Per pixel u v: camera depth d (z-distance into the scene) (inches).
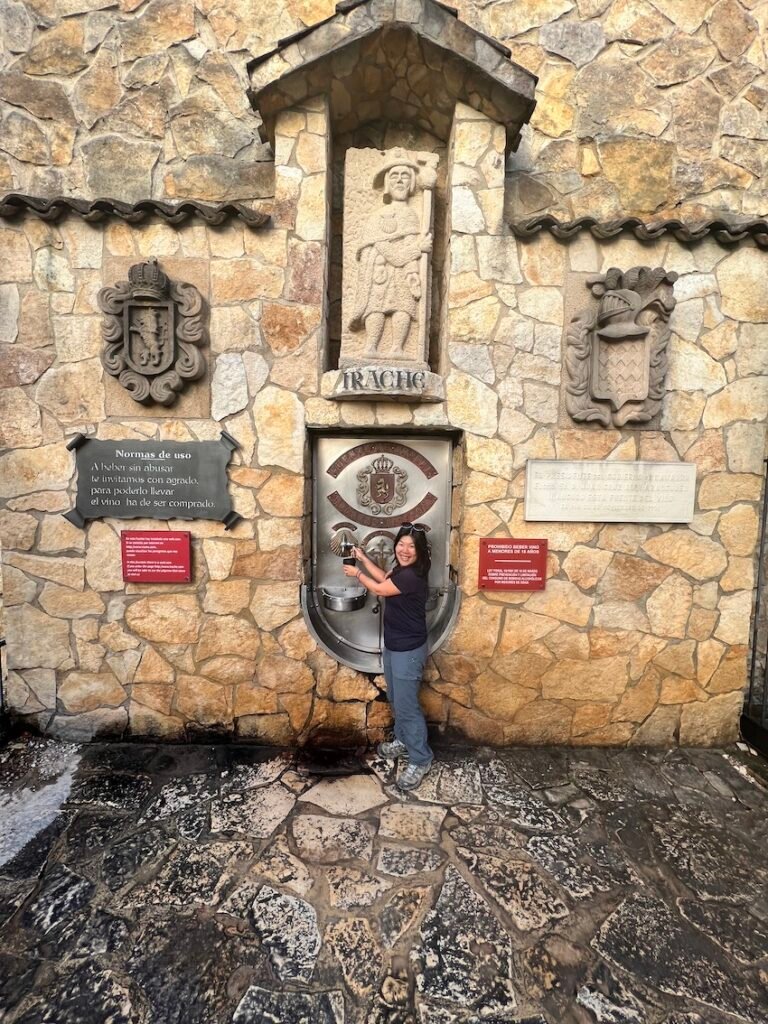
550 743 115.9
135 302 100.7
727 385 109.7
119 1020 58.9
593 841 87.3
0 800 94.3
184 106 113.7
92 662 112.0
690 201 118.3
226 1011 59.8
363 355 106.3
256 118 114.0
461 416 107.5
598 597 112.9
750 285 108.3
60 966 64.7
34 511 108.2
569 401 106.8
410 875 78.7
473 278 104.9
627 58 116.5
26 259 103.0
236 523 108.7
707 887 78.9
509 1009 60.7
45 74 112.5
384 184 104.7
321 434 113.0
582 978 64.6
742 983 64.7
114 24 112.8
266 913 72.1
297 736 113.3
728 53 116.5
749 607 115.0
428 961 66.0
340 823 89.2
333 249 116.5
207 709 112.9
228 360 105.3
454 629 111.9
